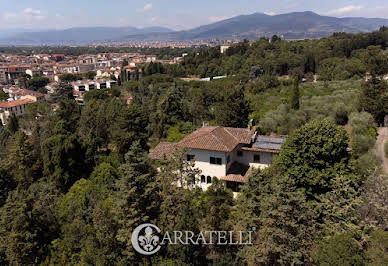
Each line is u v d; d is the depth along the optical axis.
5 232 26.23
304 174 28.33
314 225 22.97
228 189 32.81
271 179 24.95
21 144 46.16
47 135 51.22
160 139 53.00
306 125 29.58
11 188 39.28
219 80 121.62
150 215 25.62
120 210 24.70
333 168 27.88
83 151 45.22
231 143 34.81
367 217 24.03
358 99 56.88
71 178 42.88
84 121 55.34
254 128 47.91
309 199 28.78
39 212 27.78
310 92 75.25
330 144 27.39
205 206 26.31
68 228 26.70
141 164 24.86
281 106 57.78
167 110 57.25
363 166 32.66
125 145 46.50
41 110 89.31
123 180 24.52
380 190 24.98
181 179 28.86
